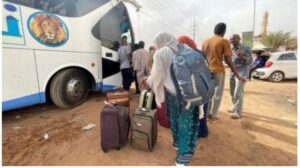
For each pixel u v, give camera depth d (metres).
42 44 3.26
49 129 3.05
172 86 1.89
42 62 3.29
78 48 3.85
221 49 2.88
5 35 2.80
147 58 4.72
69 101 3.91
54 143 2.62
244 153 2.37
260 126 3.17
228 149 2.45
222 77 3.06
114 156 2.29
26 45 3.05
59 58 3.53
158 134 2.83
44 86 3.36
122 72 4.93
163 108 3.01
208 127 3.06
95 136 2.79
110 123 2.29
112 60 4.69
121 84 5.15
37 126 3.17
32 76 3.18
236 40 3.35
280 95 5.46
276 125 3.21
